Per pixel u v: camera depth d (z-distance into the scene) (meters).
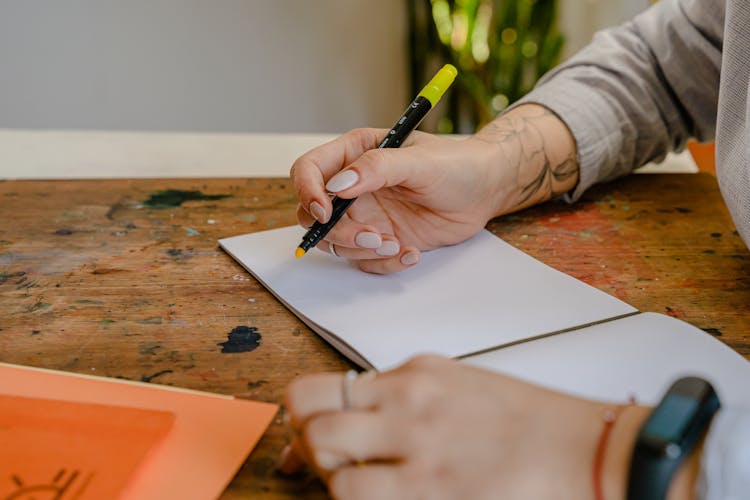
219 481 0.45
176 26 2.23
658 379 0.51
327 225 0.67
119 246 0.77
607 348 0.55
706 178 0.97
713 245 0.78
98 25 2.14
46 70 2.15
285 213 0.86
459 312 0.63
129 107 2.28
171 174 1.03
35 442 0.46
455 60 2.32
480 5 2.34
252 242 0.77
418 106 0.76
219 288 0.69
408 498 0.40
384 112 2.60
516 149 0.81
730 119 0.74
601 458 0.39
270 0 2.29
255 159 1.09
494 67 2.32
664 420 0.38
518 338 0.59
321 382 0.44
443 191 0.72
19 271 0.71
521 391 0.43
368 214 0.74
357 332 0.59
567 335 0.57
